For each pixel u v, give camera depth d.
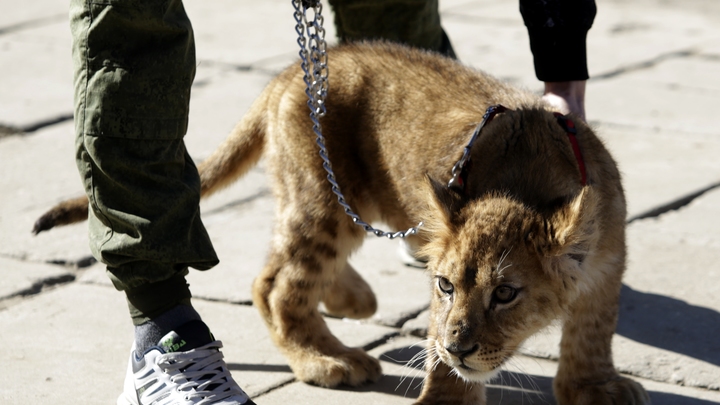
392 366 3.82
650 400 3.42
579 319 3.43
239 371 3.74
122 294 4.41
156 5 2.96
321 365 3.65
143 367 3.16
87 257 4.80
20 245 4.93
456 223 3.21
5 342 3.90
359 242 4.06
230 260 4.82
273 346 3.96
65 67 8.41
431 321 3.40
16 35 9.44
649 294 4.29
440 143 3.68
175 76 3.04
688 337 3.90
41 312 4.20
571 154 3.35
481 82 3.98
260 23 10.05
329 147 3.92
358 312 4.19
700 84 7.75
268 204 5.64
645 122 6.85
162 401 3.10
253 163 4.31
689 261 4.63
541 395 3.56
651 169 5.95
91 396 3.45
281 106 4.04
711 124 6.79
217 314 4.23
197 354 3.12
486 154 3.45
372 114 3.90
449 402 3.39
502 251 3.09
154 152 3.04
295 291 3.90
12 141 6.64
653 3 10.82
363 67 4.01
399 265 4.79
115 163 2.99
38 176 5.97
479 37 9.38
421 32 4.70
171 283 3.15
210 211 5.53
